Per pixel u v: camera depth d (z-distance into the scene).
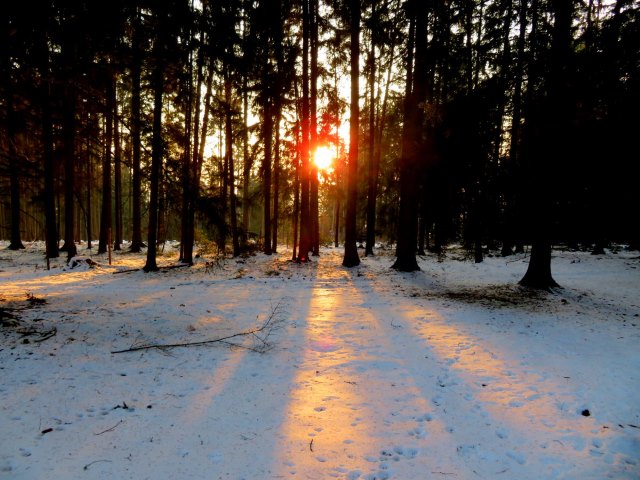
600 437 3.77
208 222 8.56
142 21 6.14
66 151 6.62
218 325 7.58
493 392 4.80
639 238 7.94
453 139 10.87
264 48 16.31
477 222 11.31
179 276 13.84
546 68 9.52
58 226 21.80
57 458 3.24
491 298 10.41
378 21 15.23
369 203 21.25
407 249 14.88
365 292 11.48
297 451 3.51
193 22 6.88
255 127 19.33
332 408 4.37
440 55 13.89
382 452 3.53
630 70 7.46
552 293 10.62
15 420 3.75
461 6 13.20
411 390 4.87
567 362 5.83
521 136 10.15
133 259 19.23
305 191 17.52
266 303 9.74
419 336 7.17
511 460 3.42
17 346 5.54
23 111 5.39
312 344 6.68
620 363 5.77
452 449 3.58
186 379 5.03
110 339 6.27
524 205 10.77
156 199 14.45
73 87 5.62
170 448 3.49
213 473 3.16
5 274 13.52
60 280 12.44
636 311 9.12
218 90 17.95
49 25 4.82
